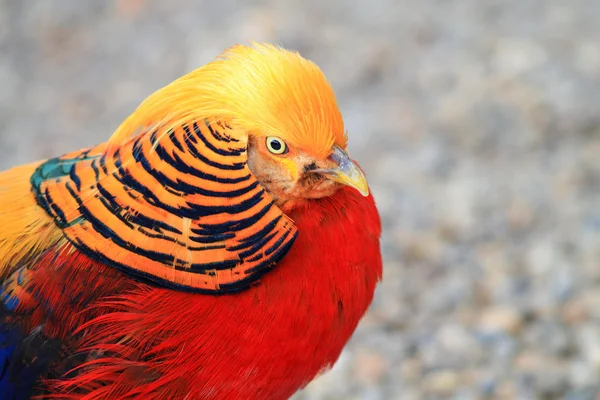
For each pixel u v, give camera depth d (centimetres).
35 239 490
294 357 488
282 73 463
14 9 1669
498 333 827
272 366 484
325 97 475
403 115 1261
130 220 457
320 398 772
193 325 469
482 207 1045
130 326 472
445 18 1502
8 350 481
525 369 779
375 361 809
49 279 482
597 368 772
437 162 1146
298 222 486
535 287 897
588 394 747
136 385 479
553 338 815
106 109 1376
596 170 1095
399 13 1521
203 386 482
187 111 460
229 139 456
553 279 901
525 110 1234
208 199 453
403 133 1222
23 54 1560
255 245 461
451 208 1051
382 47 1419
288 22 1494
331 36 1456
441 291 909
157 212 454
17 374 480
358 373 796
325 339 496
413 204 1065
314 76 473
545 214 1023
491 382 768
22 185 513
